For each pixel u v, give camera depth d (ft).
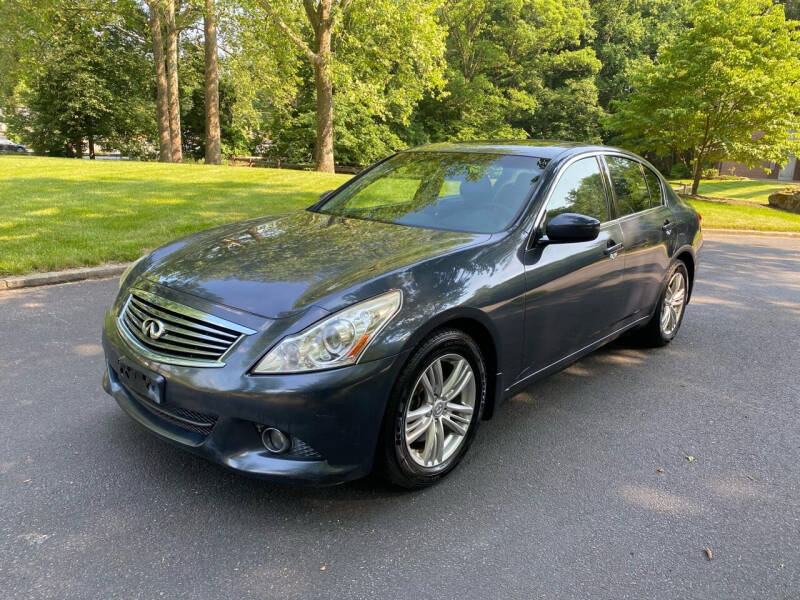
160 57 92.17
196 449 8.13
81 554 7.40
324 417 7.63
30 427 10.39
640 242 13.65
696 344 17.07
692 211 17.15
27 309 16.98
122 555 7.42
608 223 12.78
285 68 83.41
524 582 7.30
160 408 8.59
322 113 76.38
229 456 7.87
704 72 67.92
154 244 24.59
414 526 8.28
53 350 13.97
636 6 177.47
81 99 113.60
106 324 9.64
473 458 10.27
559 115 153.17
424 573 7.37
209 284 8.84
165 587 6.93
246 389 7.56
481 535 8.16
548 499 9.12
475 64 145.79
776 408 12.93
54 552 7.41
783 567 7.83
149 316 8.78
